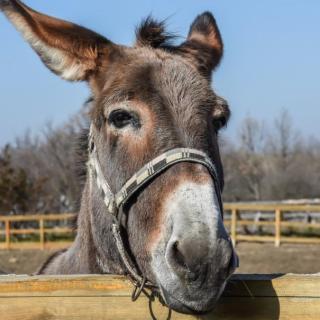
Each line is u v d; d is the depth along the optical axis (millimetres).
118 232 2934
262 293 2707
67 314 2666
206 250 2369
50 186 34000
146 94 2875
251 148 61156
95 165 3232
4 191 27234
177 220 2479
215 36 3697
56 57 3217
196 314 2469
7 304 2658
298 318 2691
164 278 2520
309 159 60312
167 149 2721
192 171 2633
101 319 2674
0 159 28172
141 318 2695
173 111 2824
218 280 2393
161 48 3418
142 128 2832
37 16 3148
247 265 15148
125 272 3016
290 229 22141
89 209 3434
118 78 3021
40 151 41594
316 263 15367
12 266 16531
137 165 2787
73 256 3729
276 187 54219
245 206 19812
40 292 2666
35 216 21078
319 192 53500
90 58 3229
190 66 3123
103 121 3027
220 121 3088
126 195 2822
